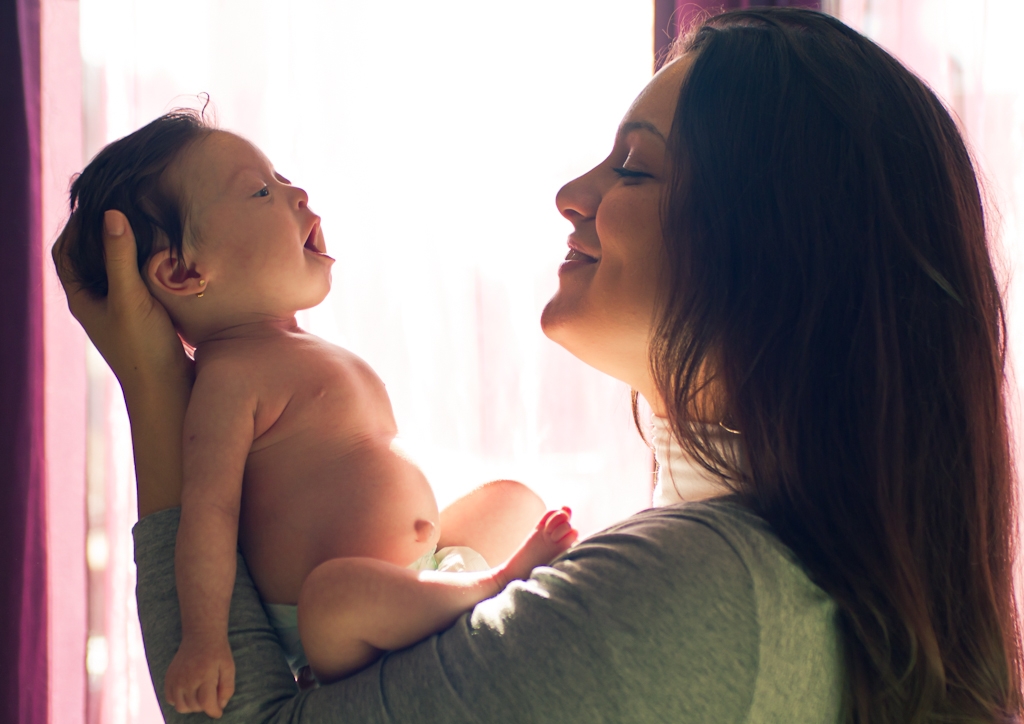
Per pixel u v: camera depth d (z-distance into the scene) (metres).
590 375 1.75
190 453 0.76
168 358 0.81
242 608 0.71
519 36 1.74
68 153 1.67
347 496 0.80
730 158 0.64
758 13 0.74
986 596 0.63
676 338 0.65
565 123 1.74
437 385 1.71
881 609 0.58
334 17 1.70
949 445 0.63
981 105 1.83
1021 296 1.78
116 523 1.64
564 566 0.60
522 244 1.73
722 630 0.54
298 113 1.69
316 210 1.69
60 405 1.67
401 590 0.65
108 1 1.66
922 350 0.62
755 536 0.58
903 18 1.81
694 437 0.66
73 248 0.85
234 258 0.88
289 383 0.83
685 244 0.65
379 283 1.70
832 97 0.63
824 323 0.61
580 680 0.53
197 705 0.64
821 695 0.58
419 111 1.71
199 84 1.67
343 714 0.58
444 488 1.70
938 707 0.61
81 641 1.67
